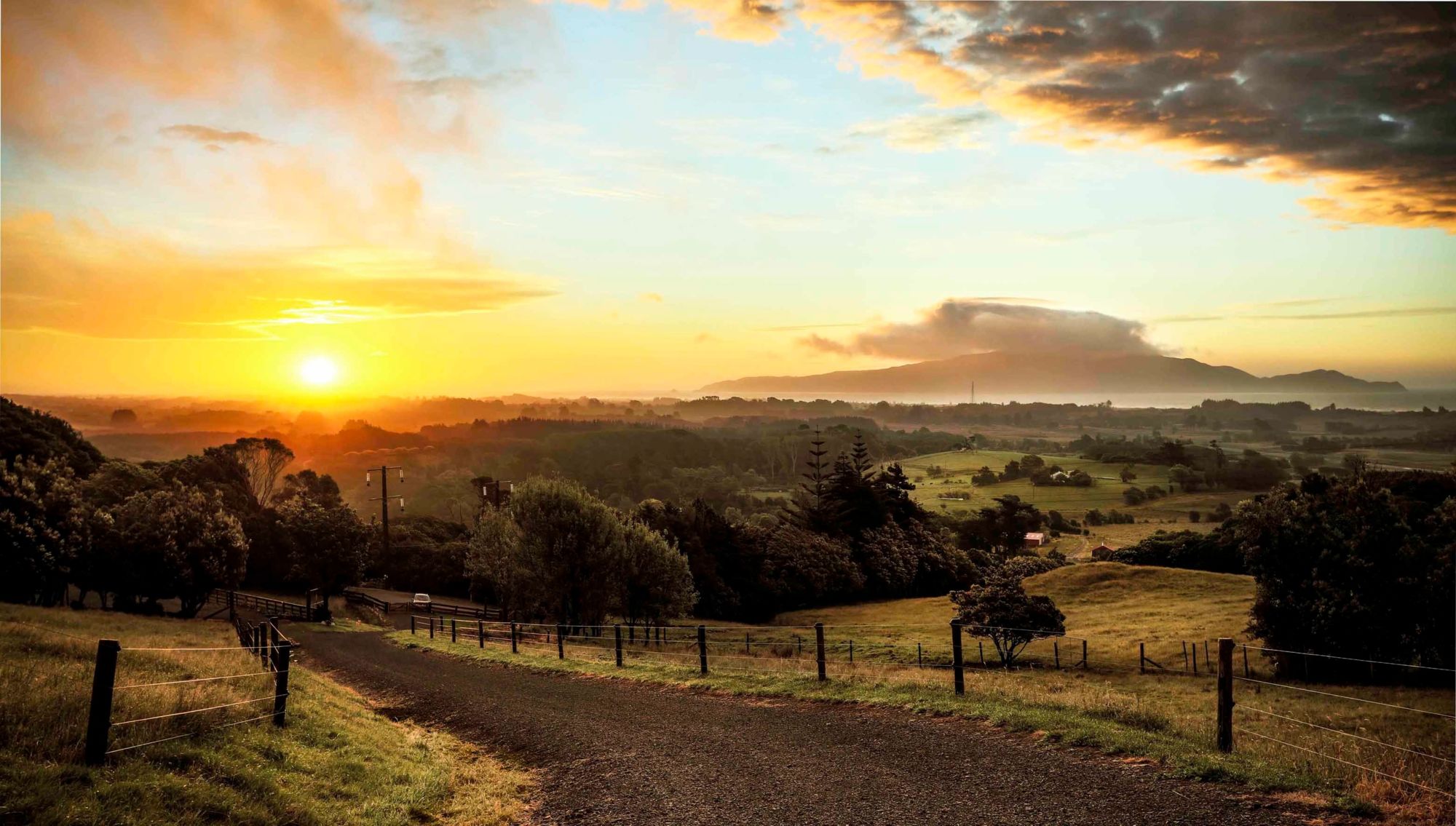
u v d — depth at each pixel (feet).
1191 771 28.96
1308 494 122.11
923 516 346.13
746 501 639.35
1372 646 104.73
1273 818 24.62
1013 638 119.14
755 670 62.34
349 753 36.63
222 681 44.27
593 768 36.81
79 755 27.09
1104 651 127.24
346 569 208.33
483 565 173.88
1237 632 134.62
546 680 65.77
